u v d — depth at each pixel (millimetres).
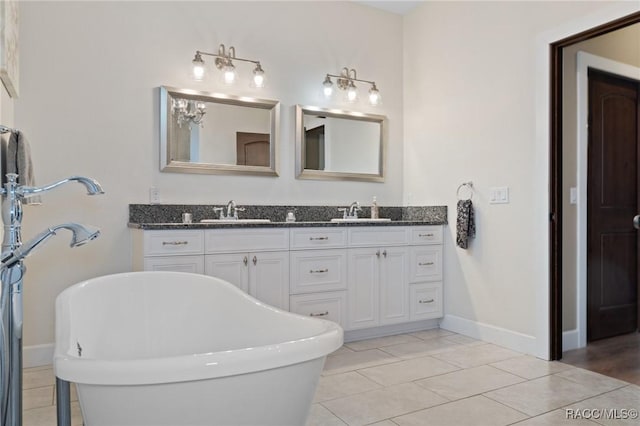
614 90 3395
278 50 3555
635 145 3549
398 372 2594
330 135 3768
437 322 3660
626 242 3492
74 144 2863
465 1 3457
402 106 4070
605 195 3338
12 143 1987
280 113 3533
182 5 3199
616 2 2492
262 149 3461
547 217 2830
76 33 2879
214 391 1086
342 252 3143
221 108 3316
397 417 2018
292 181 3609
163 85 3121
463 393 2285
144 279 2078
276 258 2908
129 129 3023
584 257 3127
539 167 2885
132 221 3006
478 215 3312
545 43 2859
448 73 3607
